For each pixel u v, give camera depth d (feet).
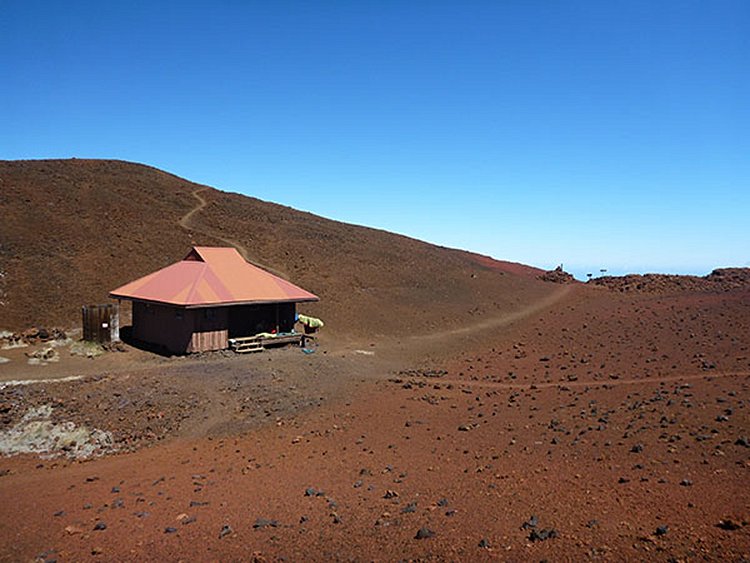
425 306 142.41
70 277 115.55
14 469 46.44
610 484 32.12
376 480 37.96
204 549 26.84
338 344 104.53
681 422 44.21
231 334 96.84
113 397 63.16
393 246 209.15
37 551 27.89
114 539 28.96
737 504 26.63
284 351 92.99
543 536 24.56
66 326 97.96
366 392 70.03
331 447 48.26
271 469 42.37
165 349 89.61
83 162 210.18
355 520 29.53
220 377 73.00
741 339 79.61
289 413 61.11
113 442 53.01
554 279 202.49
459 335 118.01
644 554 21.91
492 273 196.13
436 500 32.22
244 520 30.86
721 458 35.09
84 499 36.88
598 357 81.87
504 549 23.77
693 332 90.12
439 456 43.27
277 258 162.71
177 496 36.47
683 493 29.22
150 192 192.03
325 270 160.45
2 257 113.39
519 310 146.41
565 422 49.57
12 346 83.71
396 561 23.63
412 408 61.26
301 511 31.91
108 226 147.02
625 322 109.81
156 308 91.91
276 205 246.27
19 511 34.63
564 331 109.09
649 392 57.06
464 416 56.70
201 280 93.15
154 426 56.65
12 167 170.91
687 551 21.72
